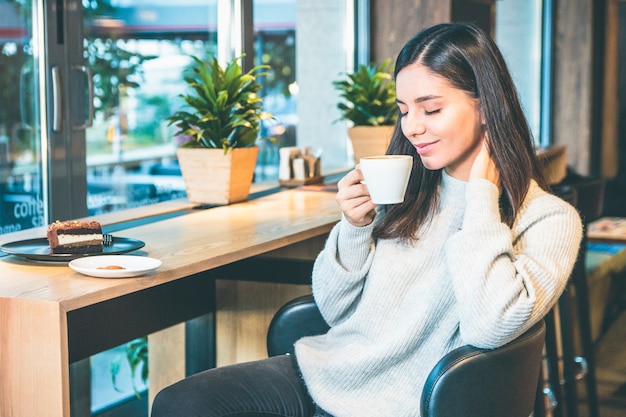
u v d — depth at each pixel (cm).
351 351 191
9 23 297
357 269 195
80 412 316
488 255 168
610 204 706
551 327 292
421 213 191
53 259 193
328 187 343
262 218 261
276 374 197
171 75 370
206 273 268
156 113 364
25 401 166
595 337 435
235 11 394
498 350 165
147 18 354
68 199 314
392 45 491
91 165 330
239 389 190
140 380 347
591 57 677
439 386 162
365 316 191
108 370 331
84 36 324
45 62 301
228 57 396
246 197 306
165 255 202
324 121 479
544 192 185
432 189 192
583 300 328
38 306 161
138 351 341
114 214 272
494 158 180
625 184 705
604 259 450
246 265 269
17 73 300
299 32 448
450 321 180
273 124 437
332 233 199
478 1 518
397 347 182
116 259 191
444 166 183
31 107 305
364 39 497
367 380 187
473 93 179
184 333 281
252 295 273
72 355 212
